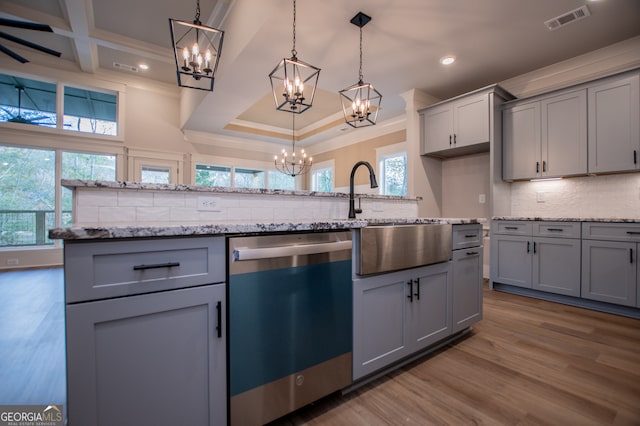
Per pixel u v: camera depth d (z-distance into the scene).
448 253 1.82
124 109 5.04
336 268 1.31
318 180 7.00
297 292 1.18
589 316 2.46
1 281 3.67
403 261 1.54
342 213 2.09
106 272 0.82
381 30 2.56
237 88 3.69
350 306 1.36
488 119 3.23
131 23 3.46
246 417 1.05
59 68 4.51
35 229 4.67
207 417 0.98
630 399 1.36
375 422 1.22
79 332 0.78
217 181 6.32
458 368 1.64
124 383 0.84
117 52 4.24
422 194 3.90
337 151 6.29
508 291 3.19
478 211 3.83
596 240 2.57
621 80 2.60
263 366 1.09
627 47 2.77
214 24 3.41
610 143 2.65
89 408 0.80
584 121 2.79
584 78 3.03
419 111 3.87
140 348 0.87
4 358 1.71
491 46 2.85
